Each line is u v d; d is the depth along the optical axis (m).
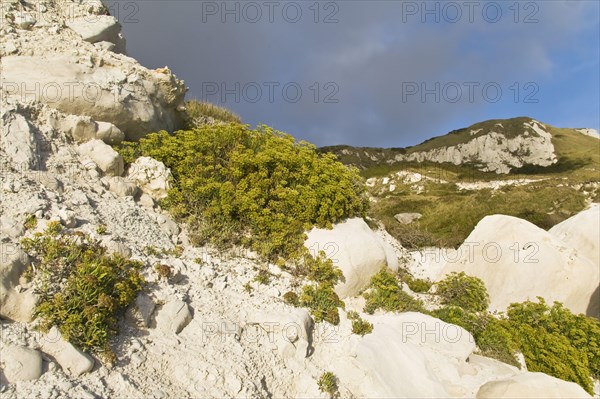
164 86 11.97
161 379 5.80
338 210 10.13
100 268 5.98
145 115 11.00
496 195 35.09
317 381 6.90
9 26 10.02
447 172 51.16
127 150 10.36
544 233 12.27
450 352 8.09
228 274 8.31
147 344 6.14
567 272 11.65
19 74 9.30
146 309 6.40
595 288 11.76
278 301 8.09
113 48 12.00
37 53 9.80
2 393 4.48
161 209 9.83
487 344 9.06
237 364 6.45
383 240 12.48
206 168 10.07
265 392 6.40
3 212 6.57
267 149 10.54
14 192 7.00
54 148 8.91
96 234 7.08
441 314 9.73
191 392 5.84
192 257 8.34
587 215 14.10
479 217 30.95
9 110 8.39
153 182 9.96
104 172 9.47
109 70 10.64
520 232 12.30
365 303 9.31
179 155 10.43
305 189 10.10
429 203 35.03
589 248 13.38
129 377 5.53
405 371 7.42
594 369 9.83
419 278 13.27
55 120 9.31
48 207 7.01
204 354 6.40
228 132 11.09
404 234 16.38
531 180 43.62
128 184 9.51
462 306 11.00
